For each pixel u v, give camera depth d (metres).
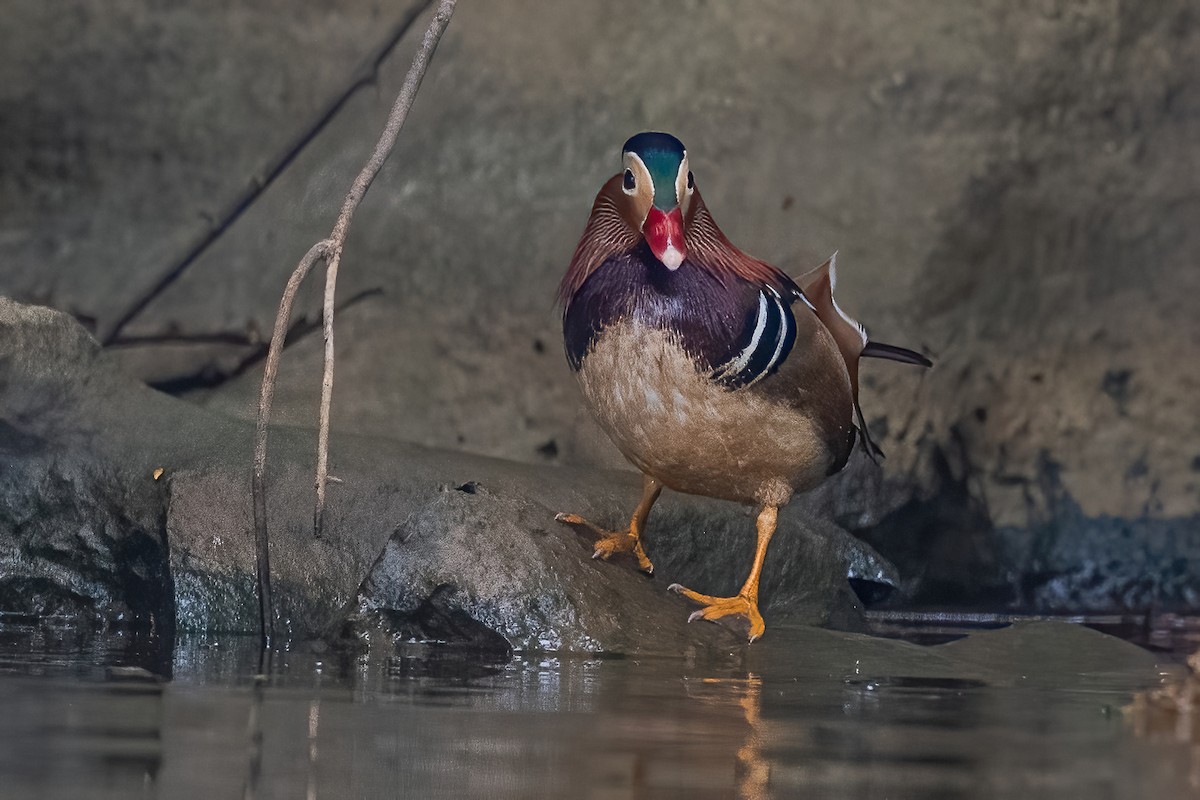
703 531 10.25
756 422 8.03
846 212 12.65
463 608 7.92
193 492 8.70
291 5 13.06
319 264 12.81
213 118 13.06
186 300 12.88
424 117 13.00
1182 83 13.21
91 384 9.34
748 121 12.77
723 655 7.75
